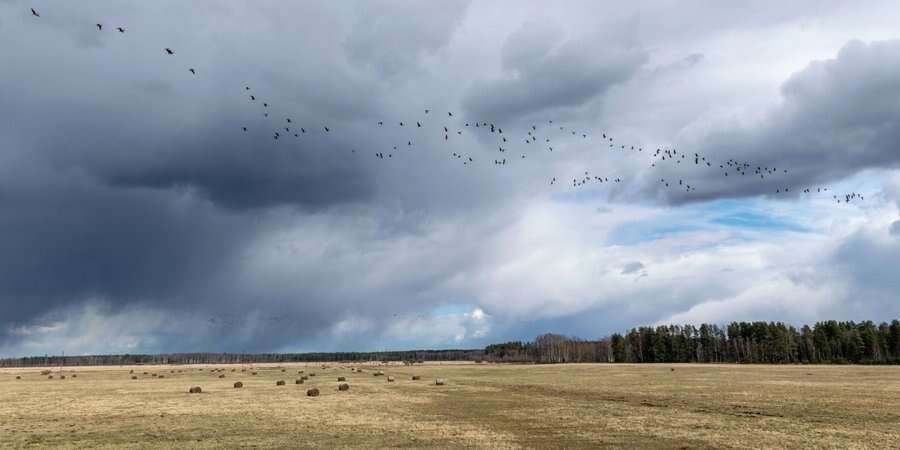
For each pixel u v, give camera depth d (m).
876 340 184.00
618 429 30.72
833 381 68.12
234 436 29.30
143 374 120.31
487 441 27.36
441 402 46.84
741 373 93.00
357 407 43.09
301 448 25.92
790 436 27.70
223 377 101.31
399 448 25.73
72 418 36.62
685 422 33.03
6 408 42.81
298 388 65.94
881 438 26.97
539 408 41.47
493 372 107.50
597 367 133.12
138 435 29.70
